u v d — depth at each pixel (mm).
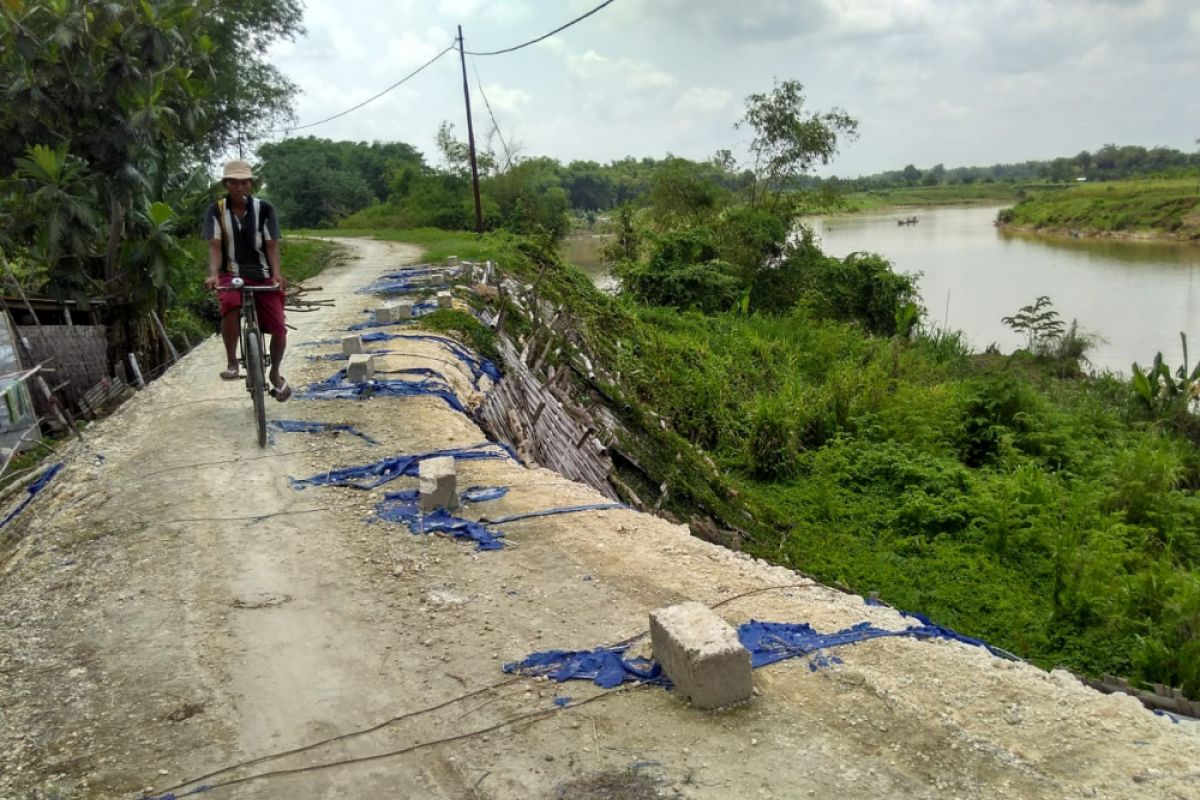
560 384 12547
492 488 6125
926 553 10984
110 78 13914
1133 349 27531
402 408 8133
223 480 6398
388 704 3668
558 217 44062
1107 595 9180
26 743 3471
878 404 15875
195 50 16344
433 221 43906
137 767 3314
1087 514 11609
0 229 13648
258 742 3451
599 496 6172
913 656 3875
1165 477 12930
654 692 3645
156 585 4809
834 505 12406
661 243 27969
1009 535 11117
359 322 12820
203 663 4027
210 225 6836
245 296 6879
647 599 4480
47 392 10703
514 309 14812
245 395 8836
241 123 31469
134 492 6215
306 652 4102
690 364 18719
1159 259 47594
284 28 31516
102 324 14930
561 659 3930
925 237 67875
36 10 13023
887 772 3102
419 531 5414
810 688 3625
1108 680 6438
